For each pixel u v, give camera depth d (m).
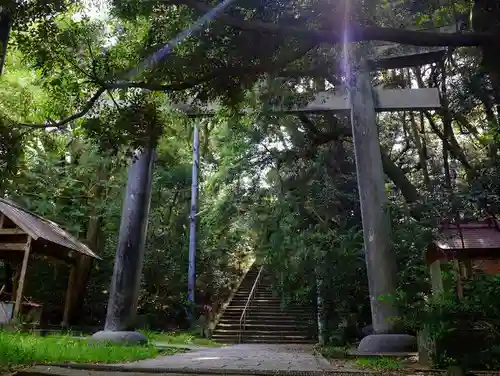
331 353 8.80
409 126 15.87
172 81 6.03
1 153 6.86
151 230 18.78
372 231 10.14
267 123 12.13
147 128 6.97
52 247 13.44
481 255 7.08
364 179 10.61
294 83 8.03
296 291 14.39
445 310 5.23
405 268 10.09
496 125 8.80
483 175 7.92
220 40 5.70
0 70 5.48
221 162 17.66
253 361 7.32
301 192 14.70
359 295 13.09
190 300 18.08
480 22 5.16
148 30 6.41
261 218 15.63
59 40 6.11
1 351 5.14
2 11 5.45
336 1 4.82
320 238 13.26
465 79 10.44
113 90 6.74
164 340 12.49
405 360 7.22
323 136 13.87
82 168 16.44
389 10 7.68
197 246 20.58
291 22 5.41
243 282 22.80
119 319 9.77
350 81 7.26
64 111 6.90
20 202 15.51
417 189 14.26
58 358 5.73
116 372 5.11
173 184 21.27
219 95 6.52
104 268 17.89
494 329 5.12
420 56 11.00
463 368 4.95
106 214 16.69
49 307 15.98
